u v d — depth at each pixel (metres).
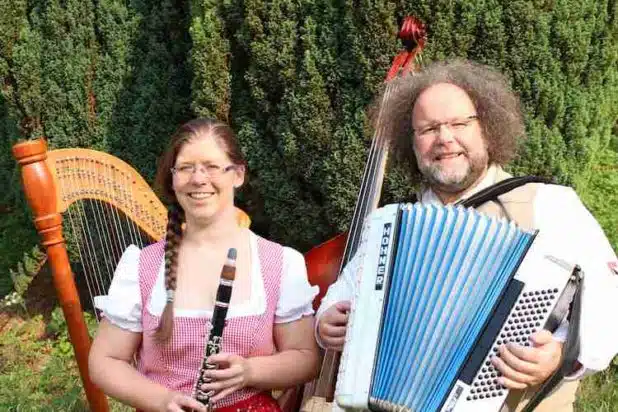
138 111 5.15
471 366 2.12
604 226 4.61
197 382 2.40
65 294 3.12
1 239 6.41
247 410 2.50
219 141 2.49
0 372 5.25
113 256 4.89
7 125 5.94
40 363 5.37
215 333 2.40
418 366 2.15
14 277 5.82
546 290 2.14
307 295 2.56
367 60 3.91
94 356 2.53
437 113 2.47
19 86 5.32
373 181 3.08
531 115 3.83
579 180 4.02
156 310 2.47
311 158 4.21
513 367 2.09
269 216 4.65
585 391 4.23
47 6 5.20
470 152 2.47
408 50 3.33
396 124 2.67
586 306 2.27
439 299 2.19
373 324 2.23
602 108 4.04
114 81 5.21
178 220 2.55
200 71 4.46
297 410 2.90
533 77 3.78
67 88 5.27
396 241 2.30
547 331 2.12
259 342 2.48
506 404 2.16
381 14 3.82
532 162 3.87
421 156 2.52
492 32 3.74
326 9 4.02
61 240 3.10
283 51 4.12
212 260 2.51
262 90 4.29
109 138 5.26
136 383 2.45
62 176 3.09
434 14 3.77
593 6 3.79
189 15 4.92
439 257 2.24
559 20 3.75
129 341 2.52
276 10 4.12
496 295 2.15
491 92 2.53
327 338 2.49
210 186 2.47
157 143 5.16
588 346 2.23
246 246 2.56
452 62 2.67
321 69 4.07
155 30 5.07
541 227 2.38
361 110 4.00
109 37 5.17
